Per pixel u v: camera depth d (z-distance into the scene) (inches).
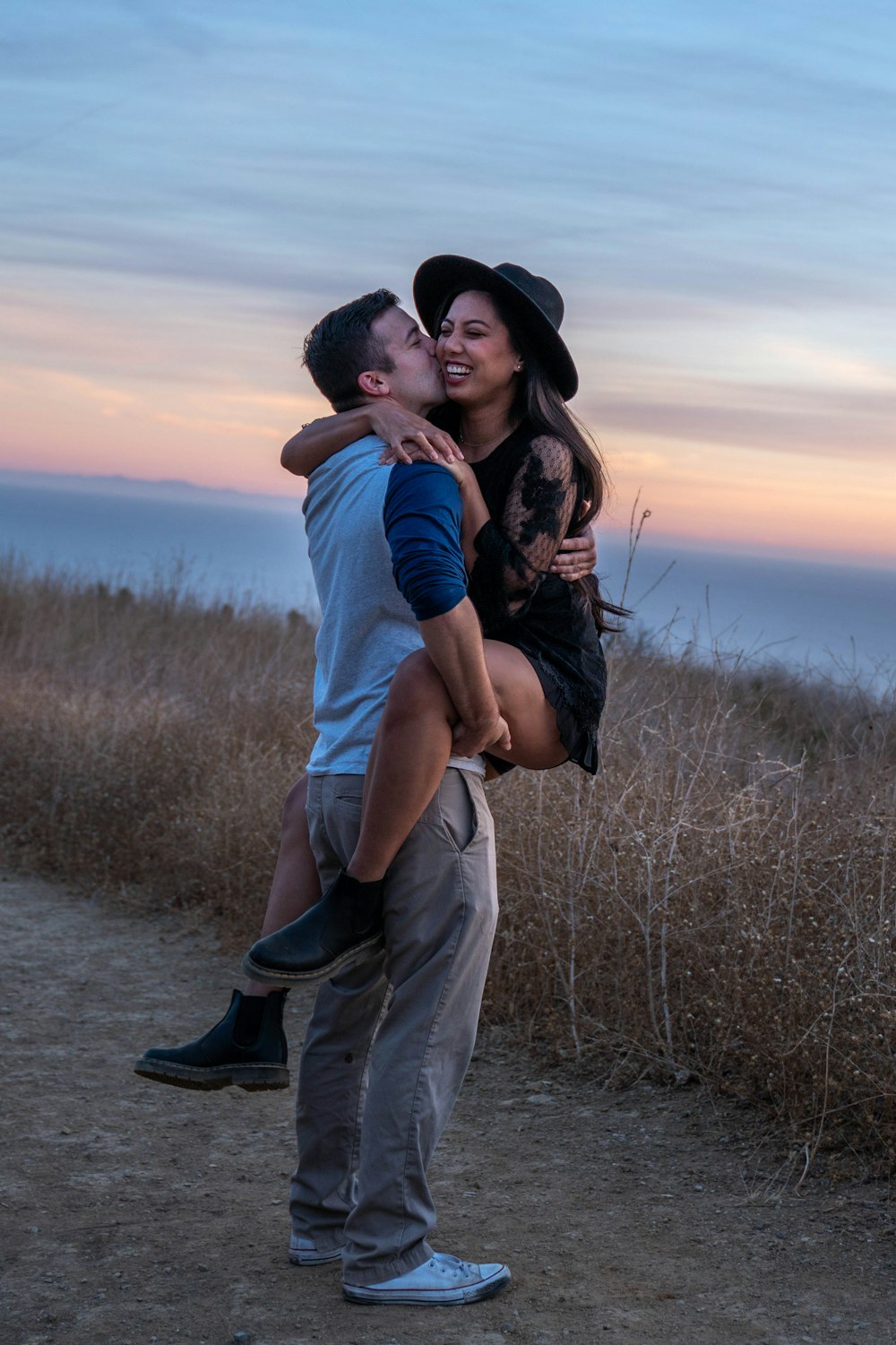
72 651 453.1
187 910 245.9
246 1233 122.5
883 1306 107.0
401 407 107.4
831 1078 138.9
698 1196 130.2
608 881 180.4
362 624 103.0
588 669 110.4
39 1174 136.5
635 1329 103.3
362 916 100.9
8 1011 191.9
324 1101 113.3
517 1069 169.5
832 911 164.1
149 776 279.3
